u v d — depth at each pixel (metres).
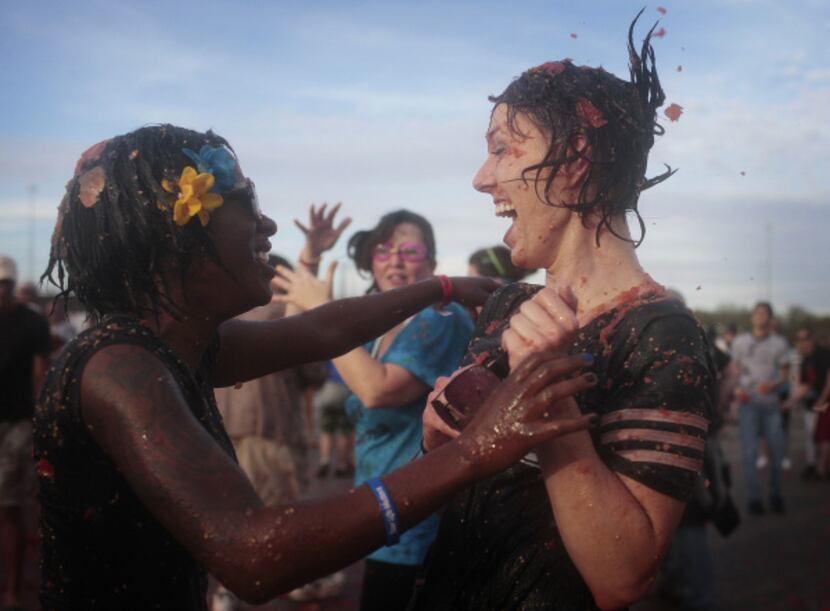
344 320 2.25
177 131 1.70
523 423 1.43
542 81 1.71
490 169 1.78
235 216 1.70
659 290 1.69
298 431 5.03
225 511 1.39
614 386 1.59
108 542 1.57
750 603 5.41
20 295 10.12
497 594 1.63
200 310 1.72
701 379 1.55
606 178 1.68
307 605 5.40
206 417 1.65
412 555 3.04
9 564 5.23
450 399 1.61
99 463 1.54
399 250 3.76
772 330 9.23
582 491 1.48
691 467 1.51
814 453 11.45
